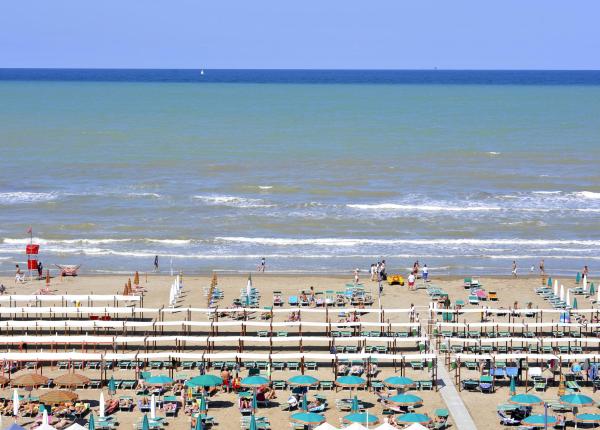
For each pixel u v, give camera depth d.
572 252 133.62
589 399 71.38
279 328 96.25
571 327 95.19
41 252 132.00
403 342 92.06
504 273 122.44
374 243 137.75
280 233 143.38
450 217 153.62
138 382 79.12
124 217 152.88
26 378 74.38
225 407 75.06
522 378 82.50
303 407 73.25
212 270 123.19
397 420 69.75
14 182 182.25
